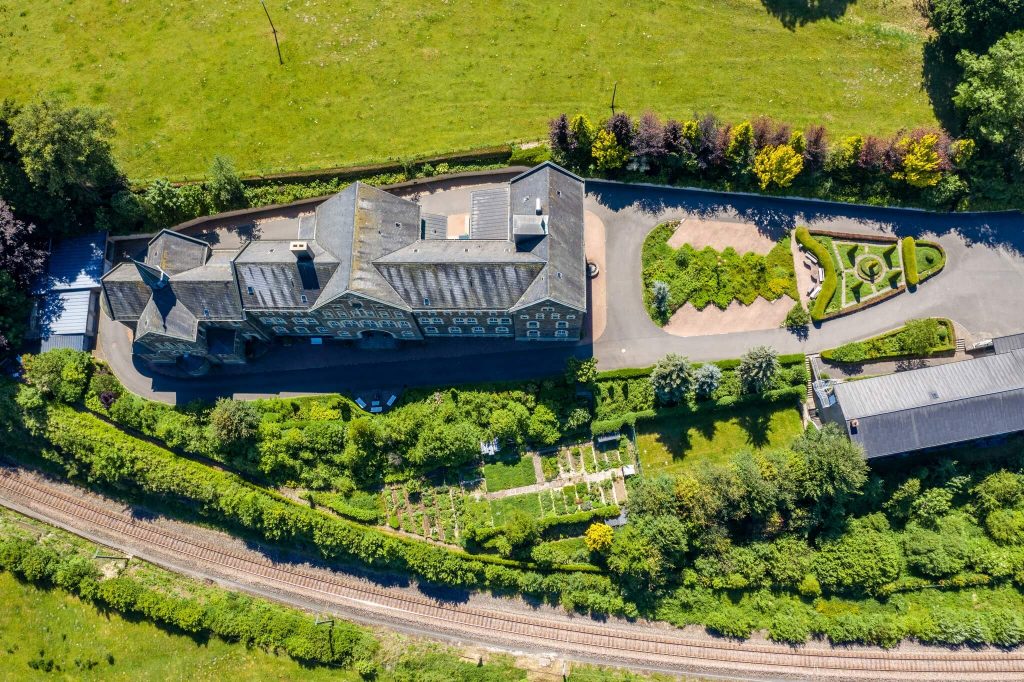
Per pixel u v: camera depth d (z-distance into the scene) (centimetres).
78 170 9112
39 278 9819
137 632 9844
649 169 10106
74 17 10950
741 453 9375
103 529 10069
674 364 8969
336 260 8606
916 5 10694
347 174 10212
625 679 9194
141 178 10319
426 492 9456
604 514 9244
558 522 9269
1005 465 9406
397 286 8669
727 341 9819
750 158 9869
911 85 10500
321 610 9731
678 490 9044
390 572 9669
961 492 9406
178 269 9038
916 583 9169
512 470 9494
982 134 9631
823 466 8862
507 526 9156
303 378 9750
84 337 9775
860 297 9894
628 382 9588
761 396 9488
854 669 9050
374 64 10812
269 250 8825
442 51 10862
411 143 10425
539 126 10462
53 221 9712
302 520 9300
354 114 10594
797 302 9888
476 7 10956
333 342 9838
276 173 10150
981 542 9275
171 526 10012
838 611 9144
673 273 9956
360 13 10962
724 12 10894
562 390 9475
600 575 9288
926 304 9894
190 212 9994
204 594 9831
